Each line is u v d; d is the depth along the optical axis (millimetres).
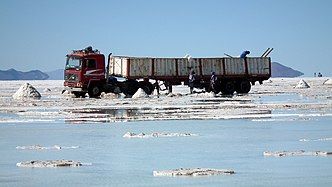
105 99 93312
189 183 27438
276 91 124312
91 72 98062
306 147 38844
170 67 107625
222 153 36656
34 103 83250
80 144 41156
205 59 110125
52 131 49062
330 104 77500
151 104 80125
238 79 112062
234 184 27203
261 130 49188
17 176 29359
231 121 56938
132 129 50594
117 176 29359
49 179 28641
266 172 30094
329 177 28734
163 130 49688
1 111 69312
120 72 106062
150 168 31594
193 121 57312
